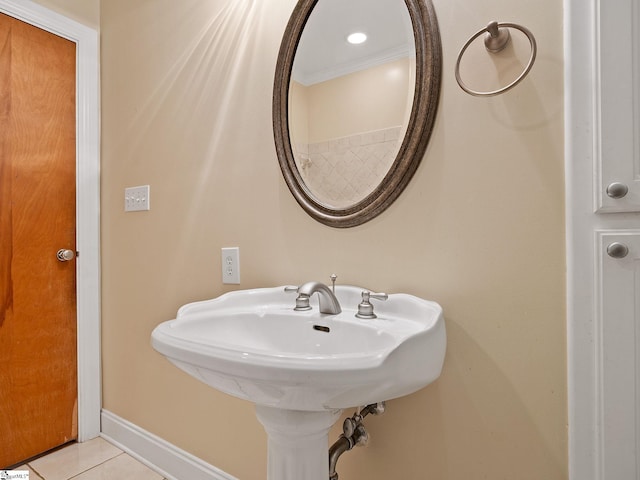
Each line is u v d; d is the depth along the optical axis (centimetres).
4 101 141
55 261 155
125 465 145
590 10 67
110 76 165
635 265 64
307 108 105
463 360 81
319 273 104
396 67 90
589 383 67
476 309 80
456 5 82
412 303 83
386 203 90
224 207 125
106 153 166
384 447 91
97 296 166
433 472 85
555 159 71
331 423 79
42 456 150
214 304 99
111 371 163
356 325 80
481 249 79
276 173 113
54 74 156
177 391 138
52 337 154
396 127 90
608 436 66
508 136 76
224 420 125
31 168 148
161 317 144
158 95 146
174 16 142
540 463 73
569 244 69
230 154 124
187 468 133
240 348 59
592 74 67
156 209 145
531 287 74
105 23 169
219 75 127
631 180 64
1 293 140
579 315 68
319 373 52
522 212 75
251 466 118
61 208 157
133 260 154
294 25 106
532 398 74
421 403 87
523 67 74
